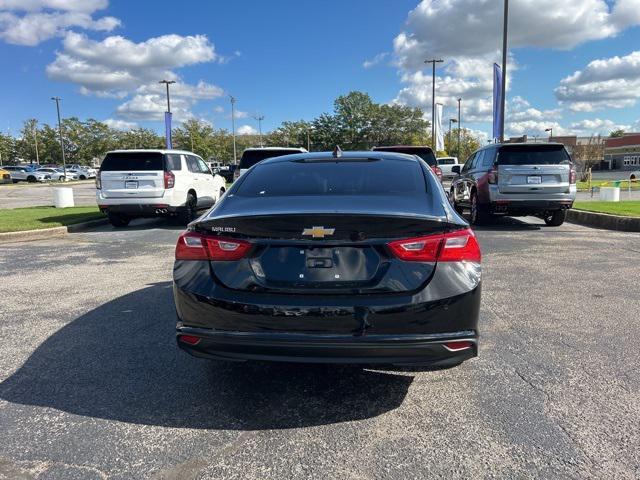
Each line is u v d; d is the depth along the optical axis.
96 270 7.07
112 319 4.87
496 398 3.22
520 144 10.62
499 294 5.57
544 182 10.41
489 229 10.84
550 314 4.86
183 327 3.04
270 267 2.90
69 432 2.88
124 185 11.38
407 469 2.50
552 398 3.21
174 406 3.18
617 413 3.01
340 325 2.80
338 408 3.14
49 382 3.52
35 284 6.28
